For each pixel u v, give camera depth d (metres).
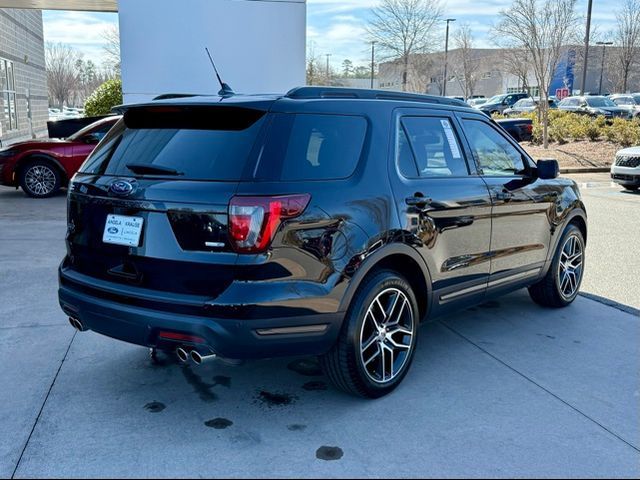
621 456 3.19
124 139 3.76
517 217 4.78
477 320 5.27
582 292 6.06
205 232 3.15
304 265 3.25
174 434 3.36
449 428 3.45
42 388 3.85
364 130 3.76
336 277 3.37
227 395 3.83
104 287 3.47
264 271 3.13
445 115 4.42
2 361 4.23
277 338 3.24
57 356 4.33
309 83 47.16
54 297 5.59
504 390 3.92
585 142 20.98
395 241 3.69
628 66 45.81
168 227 3.25
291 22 11.98
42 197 11.45
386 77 42.72
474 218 4.32
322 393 3.87
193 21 11.61
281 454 3.18
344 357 3.55
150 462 3.09
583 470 3.07
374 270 3.70
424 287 4.03
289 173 3.28
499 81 62.28
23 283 5.99
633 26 45.12
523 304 5.72
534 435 3.38
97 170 3.72
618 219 9.93
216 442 3.29
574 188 5.64
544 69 21.50
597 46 51.84
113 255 3.49
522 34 21.91
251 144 3.28
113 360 4.30
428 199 3.94
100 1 14.25
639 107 31.06
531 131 21.16
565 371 4.21
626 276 6.60
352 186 3.53
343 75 61.84
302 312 3.26
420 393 3.88
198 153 3.37
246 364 4.30
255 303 3.12
